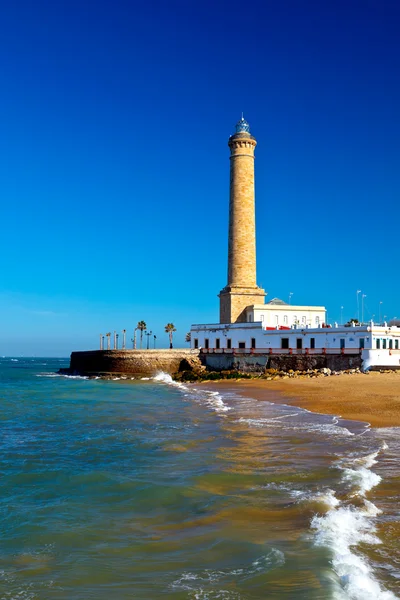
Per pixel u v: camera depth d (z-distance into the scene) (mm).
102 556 13680
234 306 92938
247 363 86750
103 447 28234
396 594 11094
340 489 18906
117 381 90875
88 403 53062
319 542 13859
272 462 23547
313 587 11320
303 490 18906
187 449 27281
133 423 37656
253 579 11992
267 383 70438
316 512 16406
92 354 106250
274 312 93375
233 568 12742
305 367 80812
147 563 13188
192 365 93188
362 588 11242
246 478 20781
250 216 94375
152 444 28812
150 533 15273
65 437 31719
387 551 13352
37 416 42438
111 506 17875
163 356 95188
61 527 15844
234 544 14156
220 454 25625
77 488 20047
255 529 15250
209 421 37688
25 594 11625
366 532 14625
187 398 56781
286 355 82688
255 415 39938
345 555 13008
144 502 18188
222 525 15688
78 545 14430
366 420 36188
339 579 11781
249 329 88625
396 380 64062
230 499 18094
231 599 11188
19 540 14844
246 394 58031
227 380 80750
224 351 90875
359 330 76375
